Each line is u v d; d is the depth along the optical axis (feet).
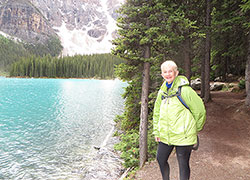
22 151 29.76
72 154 28.50
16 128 42.57
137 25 18.72
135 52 20.21
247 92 30.04
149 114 28.66
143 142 18.76
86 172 22.08
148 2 19.33
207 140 20.52
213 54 51.62
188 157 8.05
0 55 538.88
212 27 35.53
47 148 30.99
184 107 7.87
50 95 104.22
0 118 51.75
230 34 40.63
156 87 27.04
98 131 40.29
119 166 22.24
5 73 461.78
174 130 7.86
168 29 18.97
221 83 62.59
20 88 143.13
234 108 31.19
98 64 435.53
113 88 166.20
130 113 30.22
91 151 29.58
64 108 67.36
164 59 25.05
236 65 62.54
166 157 8.59
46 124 45.96
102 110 64.44
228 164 14.71
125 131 35.19
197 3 34.73
